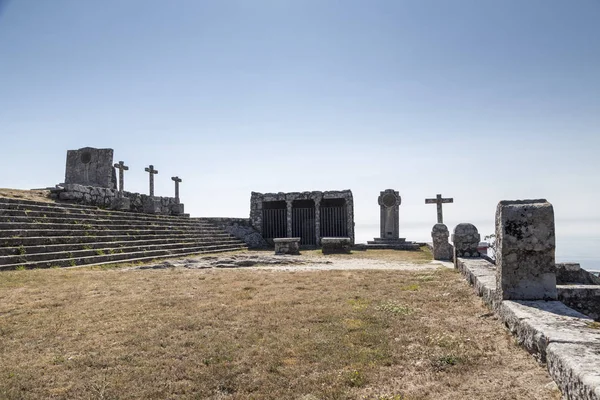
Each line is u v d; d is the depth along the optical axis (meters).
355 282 10.09
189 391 4.27
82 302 7.91
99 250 15.40
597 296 6.64
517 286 6.23
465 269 10.29
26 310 7.30
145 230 20.08
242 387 4.36
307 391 4.24
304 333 5.98
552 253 6.19
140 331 6.11
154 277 10.83
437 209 26.97
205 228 26.33
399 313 7.04
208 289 9.18
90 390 4.29
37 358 5.14
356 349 5.36
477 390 4.16
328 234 30.97
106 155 25.98
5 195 17.23
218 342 5.61
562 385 3.80
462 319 6.68
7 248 12.47
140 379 4.53
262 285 9.72
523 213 6.27
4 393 4.21
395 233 28.20
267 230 31.62
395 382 4.43
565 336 4.41
